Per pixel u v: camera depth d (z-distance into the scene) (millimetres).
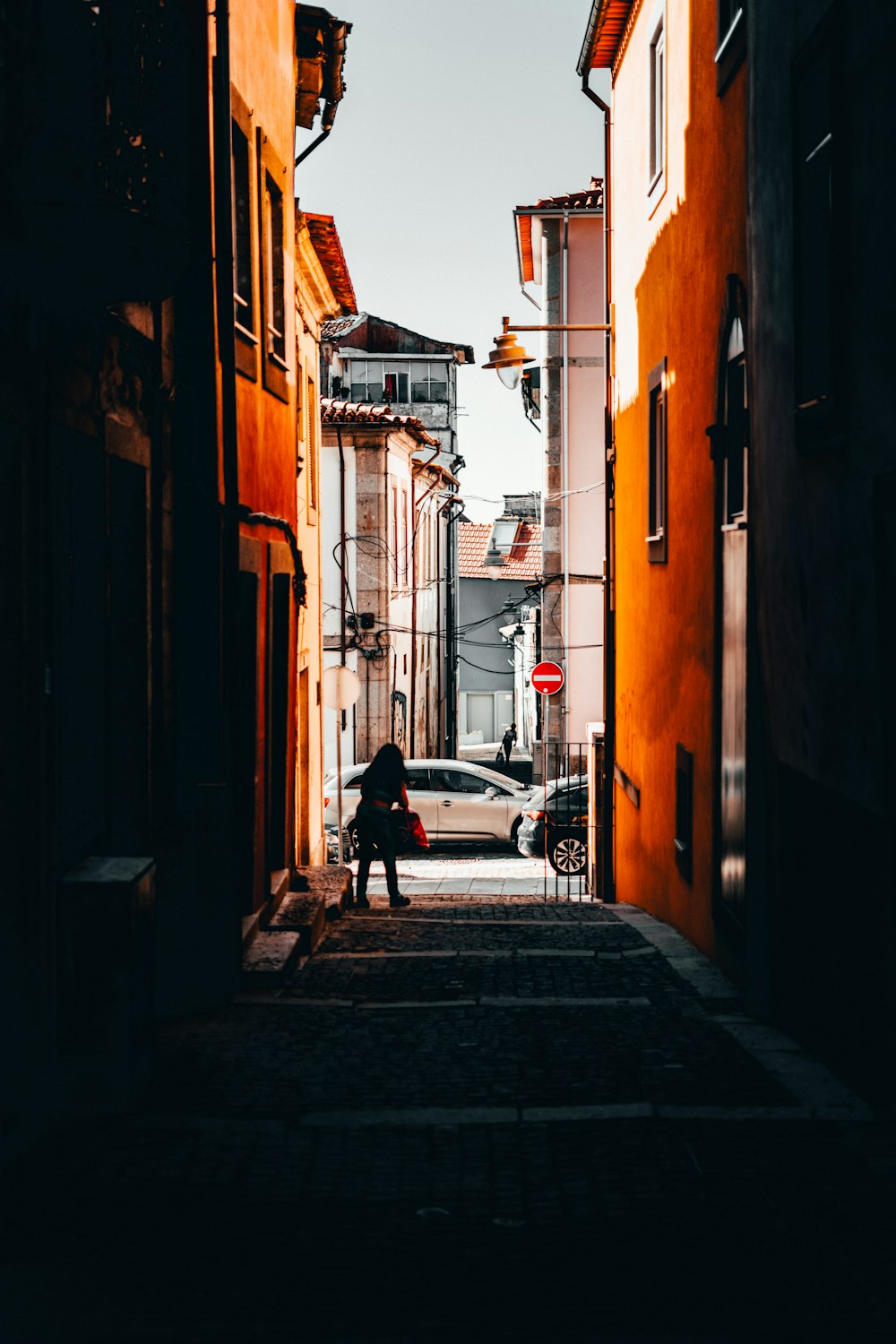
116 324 7727
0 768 5789
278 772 13844
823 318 7457
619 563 18734
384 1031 8531
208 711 9672
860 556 6695
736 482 10836
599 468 30375
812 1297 4633
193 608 9680
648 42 15508
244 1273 4816
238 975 9672
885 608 6320
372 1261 4938
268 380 12766
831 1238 5117
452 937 12844
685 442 13086
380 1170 5867
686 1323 4438
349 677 19547
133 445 8195
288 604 13781
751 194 9367
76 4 5953
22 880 5980
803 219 7762
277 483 13328
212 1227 5223
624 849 18516
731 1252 5012
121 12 6020
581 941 12680
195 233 9625
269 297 12883
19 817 5945
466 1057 7863
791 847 8477
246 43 11664
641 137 16172
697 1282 4758
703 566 12047
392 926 13594
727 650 10891
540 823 24859
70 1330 4363
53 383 6496
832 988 7508
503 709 75125
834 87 6945
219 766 9680
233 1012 9086
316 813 18281
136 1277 4777
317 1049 8031
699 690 12305
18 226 5895
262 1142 6188
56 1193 5535
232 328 10086
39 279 6176
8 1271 4809
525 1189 5652
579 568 30484
